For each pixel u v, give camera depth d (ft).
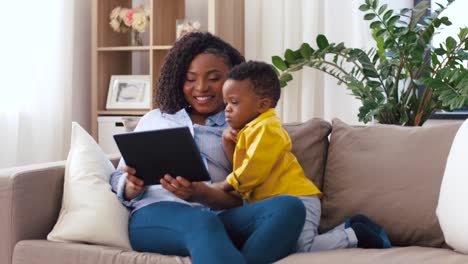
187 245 5.25
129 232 5.86
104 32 11.55
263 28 11.18
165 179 5.47
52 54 10.80
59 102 10.91
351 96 10.75
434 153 6.05
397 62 9.23
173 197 6.01
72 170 6.08
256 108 5.93
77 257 5.51
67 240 5.74
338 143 6.57
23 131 10.55
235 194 5.99
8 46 10.18
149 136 5.23
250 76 5.94
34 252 5.62
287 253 5.33
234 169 5.89
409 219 5.95
